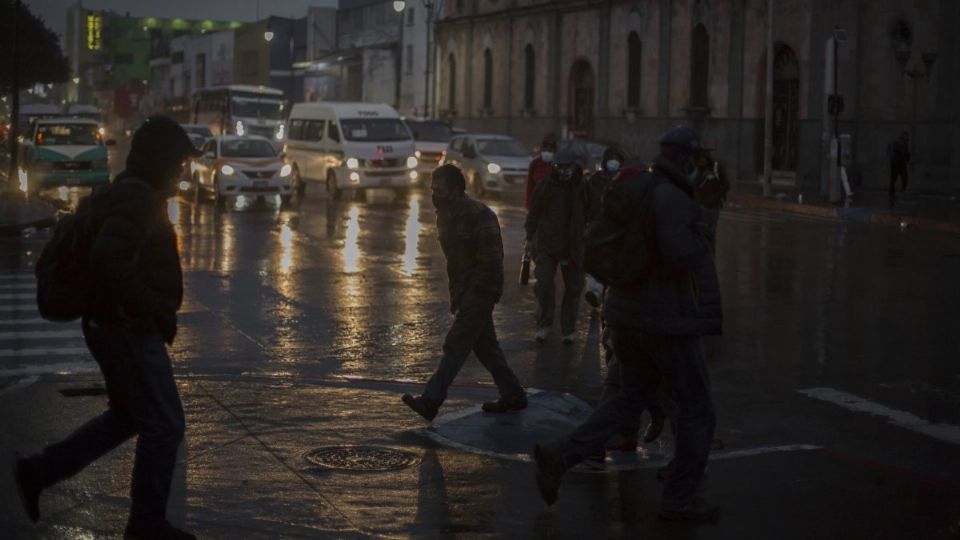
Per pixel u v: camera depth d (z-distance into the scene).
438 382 8.11
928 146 33.59
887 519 6.29
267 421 8.16
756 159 40.06
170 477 5.66
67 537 5.73
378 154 31.38
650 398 6.45
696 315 6.10
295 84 89.44
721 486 6.89
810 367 10.72
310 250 19.77
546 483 6.21
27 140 36.62
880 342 11.92
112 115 103.94
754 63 39.69
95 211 5.41
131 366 5.52
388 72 69.19
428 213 27.62
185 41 110.94
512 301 14.65
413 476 6.94
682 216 5.96
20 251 19.14
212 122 50.78
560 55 50.81
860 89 35.75
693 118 42.31
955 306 14.20
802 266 18.09
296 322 12.92
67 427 7.89
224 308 13.77
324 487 6.66
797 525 6.17
